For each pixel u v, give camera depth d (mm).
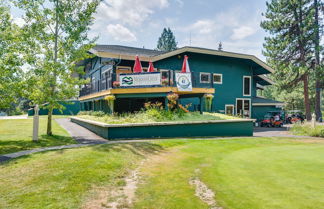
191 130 14688
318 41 28844
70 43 13000
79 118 20094
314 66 30422
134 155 8492
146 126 13305
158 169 6969
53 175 5809
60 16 12680
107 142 11234
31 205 4227
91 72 28344
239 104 25812
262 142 13180
